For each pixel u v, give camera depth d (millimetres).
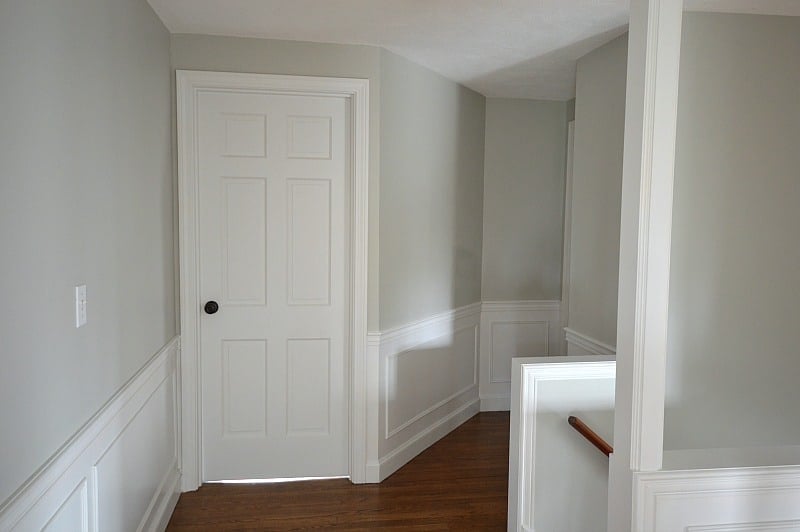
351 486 3361
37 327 1460
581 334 3400
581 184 3432
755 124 2770
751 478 1798
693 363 2785
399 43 3207
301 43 3162
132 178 2326
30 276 1421
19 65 1364
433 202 3920
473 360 4621
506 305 4707
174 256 3123
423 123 3738
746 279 2795
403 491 3309
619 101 3021
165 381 2908
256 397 3365
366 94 3227
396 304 3553
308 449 3428
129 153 2285
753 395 2826
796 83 2781
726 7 2652
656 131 1691
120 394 2102
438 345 4086
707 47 2727
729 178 2768
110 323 2043
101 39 1947
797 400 2846
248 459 3385
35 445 1447
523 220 4699
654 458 1766
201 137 3201
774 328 2822
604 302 3156
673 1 1668
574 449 2596
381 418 3459
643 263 1728
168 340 2996
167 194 2977
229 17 2805
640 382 1750
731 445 2828
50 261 1539
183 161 3096
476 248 4555
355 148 3248
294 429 3412
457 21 2824
